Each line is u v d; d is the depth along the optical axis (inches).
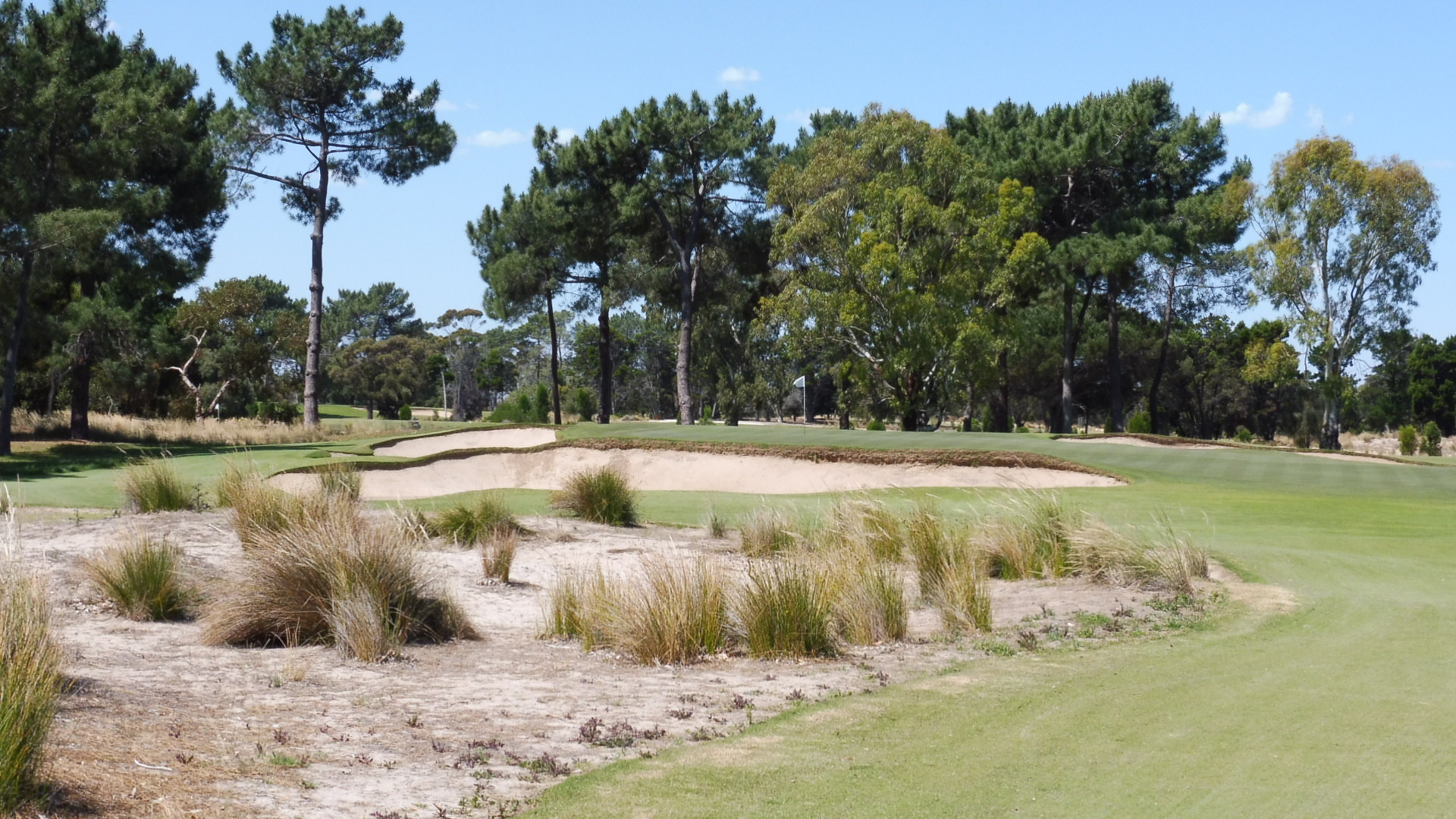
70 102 1259.2
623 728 234.1
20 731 161.3
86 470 1042.7
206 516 563.5
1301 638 327.0
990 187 1728.6
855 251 1689.2
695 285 2126.0
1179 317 2359.7
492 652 333.4
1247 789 189.2
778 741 224.2
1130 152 1937.7
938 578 433.4
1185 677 278.1
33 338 1379.2
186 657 302.7
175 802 168.4
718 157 1973.4
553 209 2049.7
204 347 2226.9
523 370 4126.5
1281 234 1973.4
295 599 335.9
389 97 1777.8
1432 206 1915.6
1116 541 456.1
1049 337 2472.9
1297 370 2025.1
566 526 644.7
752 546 531.2
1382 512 698.2
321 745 213.6
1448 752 209.8
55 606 360.8
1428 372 3486.7
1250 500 767.1
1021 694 263.9
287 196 1804.9
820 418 3425.2
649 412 3740.2
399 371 3602.4
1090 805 182.2
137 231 1455.5
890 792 189.8
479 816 175.8
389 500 787.4
